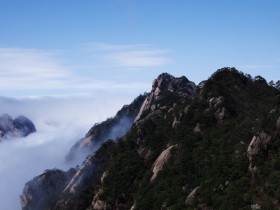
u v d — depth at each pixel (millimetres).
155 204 131625
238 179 114062
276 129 118312
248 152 118000
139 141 182250
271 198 100938
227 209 104000
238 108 161125
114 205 160875
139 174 164500
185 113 169250
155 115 197875
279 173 106750
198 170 135250
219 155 133375
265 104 159625
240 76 179500
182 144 153125
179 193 128125
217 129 152625
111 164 181625
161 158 154750
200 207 112750
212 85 173750
